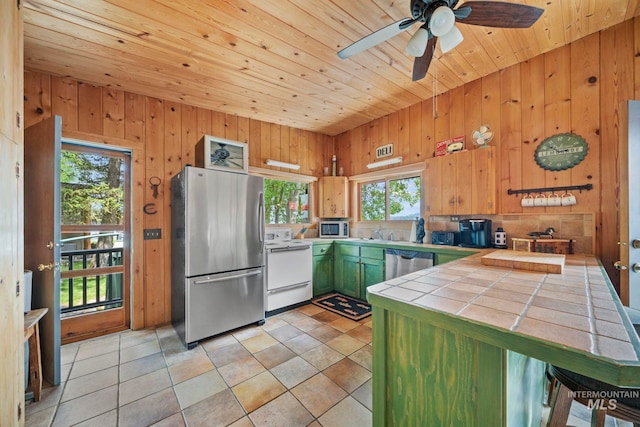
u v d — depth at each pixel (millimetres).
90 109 2551
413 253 2842
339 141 4398
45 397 1675
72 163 2574
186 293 2328
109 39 1943
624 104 1646
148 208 2822
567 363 601
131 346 2348
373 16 1773
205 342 2404
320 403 1603
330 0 1628
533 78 2342
